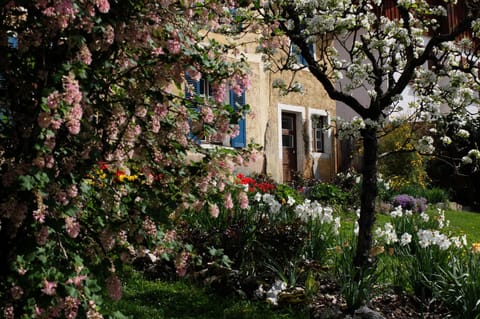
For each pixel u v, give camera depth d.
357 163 17.50
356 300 5.48
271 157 15.13
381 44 6.25
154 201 3.60
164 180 3.73
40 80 3.19
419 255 6.15
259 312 5.48
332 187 13.30
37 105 3.04
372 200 6.27
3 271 3.09
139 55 3.50
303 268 6.28
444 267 5.96
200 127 3.65
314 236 6.75
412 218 7.88
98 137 3.32
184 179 3.71
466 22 6.12
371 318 5.31
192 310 5.45
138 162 3.74
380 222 11.25
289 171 16.36
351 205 13.12
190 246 3.94
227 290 5.99
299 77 16.34
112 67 3.44
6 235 3.13
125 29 3.27
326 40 6.88
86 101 3.12
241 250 6.39
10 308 2.85
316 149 16.92
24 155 3.08
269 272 6.26
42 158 2.92
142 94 3.48
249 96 14.30
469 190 17.89
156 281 6.20
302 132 16.44
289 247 6.36
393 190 15.09
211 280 6.11
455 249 6.48
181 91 3.86
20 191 2.99
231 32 4.85
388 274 6.36
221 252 4.20
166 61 3.42
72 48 3.14
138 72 3.50
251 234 6.45
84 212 3.58
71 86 2.79
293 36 6.41
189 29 3.47
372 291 5.86
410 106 7.04
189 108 3.70
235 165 3.89
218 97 3.61
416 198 15.22
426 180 18.20
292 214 7.29
